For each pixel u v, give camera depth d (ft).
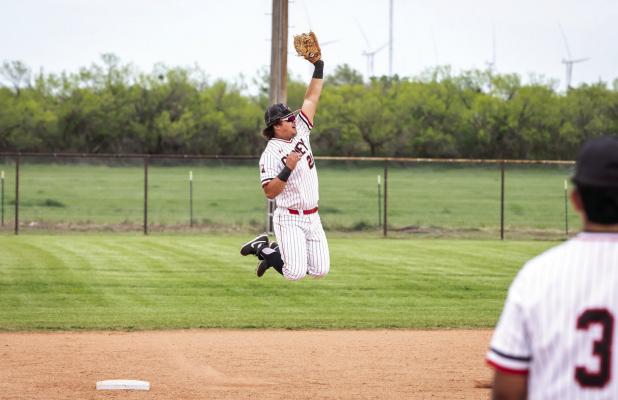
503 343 27.27
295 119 77.10
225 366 85.15
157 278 150.71
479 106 649.20
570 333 26.37
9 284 142.00
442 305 128.98
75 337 102.01
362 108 653.71
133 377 79.61
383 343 99.55
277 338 102.32
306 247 78.59
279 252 79.05
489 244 222.48
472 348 96.89
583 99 655.76
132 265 165.99
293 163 73.20
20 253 183.11
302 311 122.72
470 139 650.43
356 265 172.45
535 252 200.34
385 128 654.53
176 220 345.92
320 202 447.42
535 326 26.81
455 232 263.70
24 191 493.36
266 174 75.36
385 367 85.46
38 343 97.71
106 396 71.61
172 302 128.77
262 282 148.25
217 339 101.35
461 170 643.04
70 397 71.15
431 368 85.25
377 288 143.95
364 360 89.20
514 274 160.97
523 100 645.51
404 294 138.72
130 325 110.52
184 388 75.00
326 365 86.22
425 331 108.88
